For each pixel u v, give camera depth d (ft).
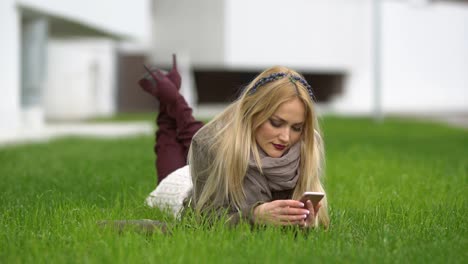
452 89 147.54
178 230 14.79
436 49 144.87
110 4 76.79
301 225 15.15
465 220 17.75
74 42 102.68
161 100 20.45
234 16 123.95
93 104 114.52
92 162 33.94
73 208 17.90
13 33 57.52
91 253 13.56
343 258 13.10
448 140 59.36
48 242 14.47
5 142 51.47
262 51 127.24
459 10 147.23
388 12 138.82
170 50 126.52
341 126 83.97
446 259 13.35
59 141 53.36
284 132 14.97
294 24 130.11
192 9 124.98
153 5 126.52
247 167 15.23
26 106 65.16
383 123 91.66
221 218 15.23
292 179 15.64
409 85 142.31
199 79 150.00
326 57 134.51
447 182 25.96
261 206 15.12
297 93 14.78
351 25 136.77
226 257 12.91
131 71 135.85
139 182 24.26
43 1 60.59
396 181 26.30
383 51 139.03
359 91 139.54
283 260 12.62
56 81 100.12
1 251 13.96
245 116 15.19
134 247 13.39
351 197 22.25
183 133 20.26
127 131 71.61
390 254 13.57
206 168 15.64
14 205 19.88
